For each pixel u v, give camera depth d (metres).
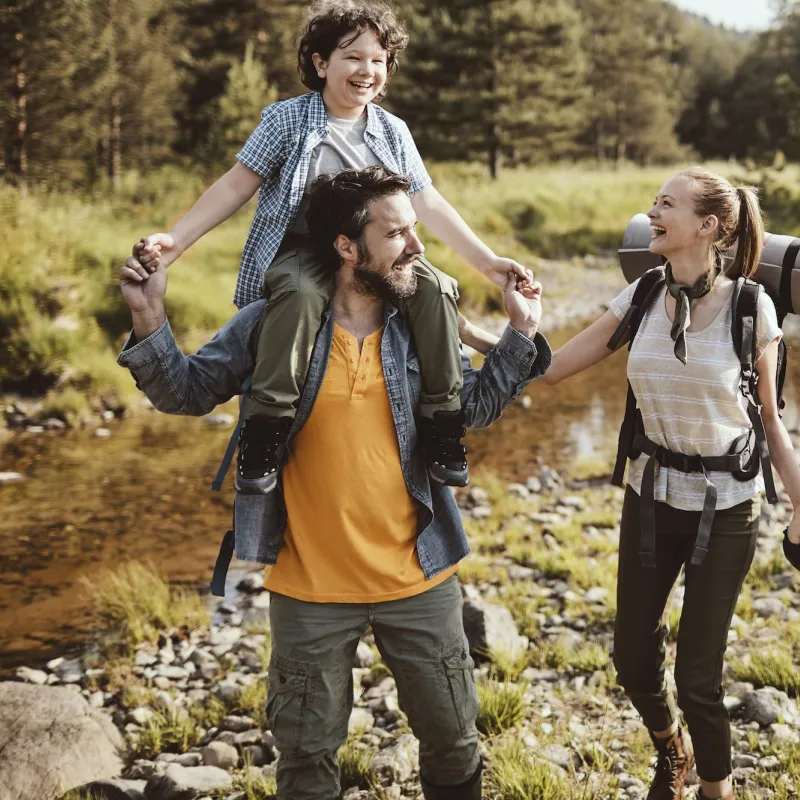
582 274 21.84
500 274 2.63
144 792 3.46
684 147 63.47
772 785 3.23
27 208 14.33
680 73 74.31
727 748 2.81
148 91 24.83
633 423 2.88
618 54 53.09
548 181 30.34
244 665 4.81
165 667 4.84
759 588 5.32
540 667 4.48
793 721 3.70
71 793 3.32
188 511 7.74
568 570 5.82
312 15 2.56
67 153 18.88
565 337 15.73
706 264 2.72
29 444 9.97
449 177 30.23
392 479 2.48
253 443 2.35
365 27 2.52
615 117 54.53
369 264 2.34
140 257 2.31
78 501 8.01
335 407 2.44
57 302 12.41
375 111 2.67
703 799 2.87
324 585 2.47
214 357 2.46
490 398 2.57
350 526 2.46
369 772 3.50
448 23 31.06
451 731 2.55
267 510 2.49
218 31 31.91
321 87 2.63
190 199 22.33
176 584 6.17
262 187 2.59
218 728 4.08
